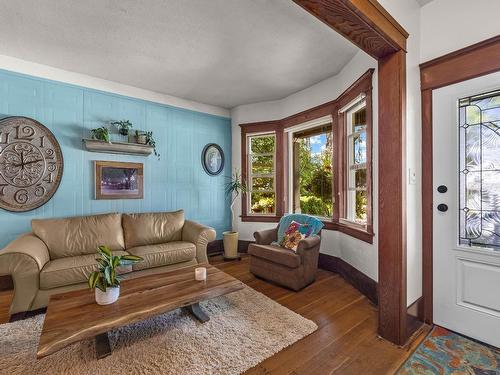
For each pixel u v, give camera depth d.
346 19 1.41
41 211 2.97
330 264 3.38
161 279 2.12
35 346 1.75
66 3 1.96
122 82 3.48
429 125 1.97
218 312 2.20
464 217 1.84
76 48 2.63
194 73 3.22
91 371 1.50
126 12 2.07
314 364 1.57
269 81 3.48
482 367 1.52
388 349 1.70
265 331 1.90
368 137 2.55
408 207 1.86
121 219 3.23
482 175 1.76
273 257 2.84
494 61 1.67
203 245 3.18
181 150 4.08
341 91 3.15
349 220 3.12
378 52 1.76
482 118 1.76
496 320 1.69
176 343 1.75
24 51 2.68
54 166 3.02
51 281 2.22
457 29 1.83
